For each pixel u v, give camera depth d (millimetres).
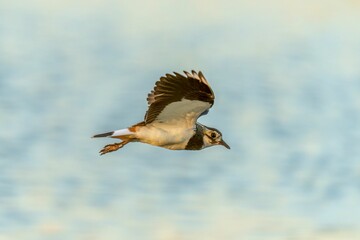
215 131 13008
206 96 11945
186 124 12305
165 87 11969
